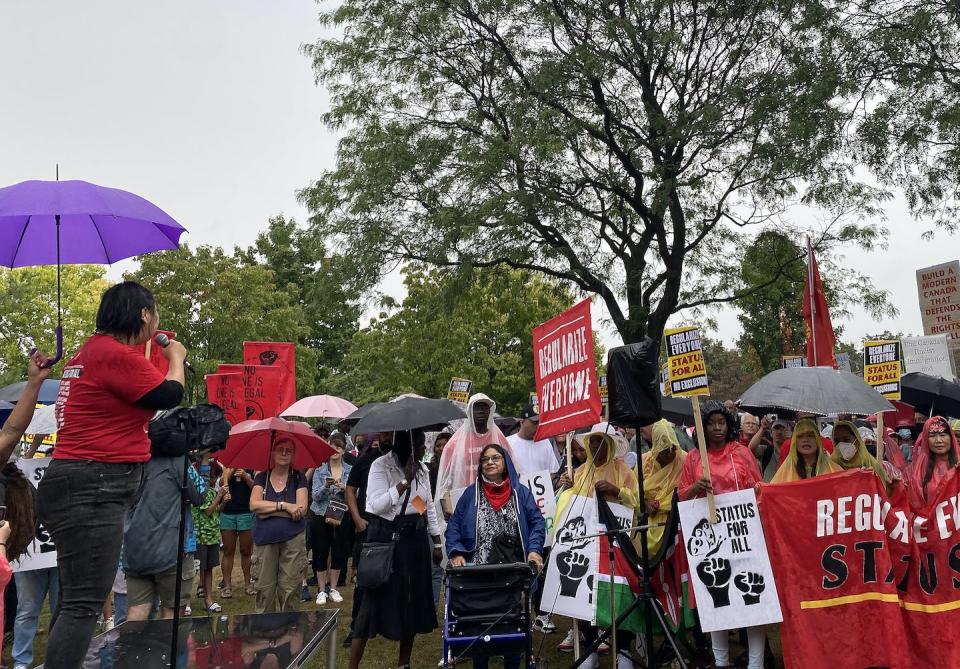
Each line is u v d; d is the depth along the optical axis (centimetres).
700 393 586
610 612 613
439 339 3275
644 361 580
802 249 2131
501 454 639
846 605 575
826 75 1694
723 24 1916
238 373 1076
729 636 750
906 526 584
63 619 372
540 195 1919
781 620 577
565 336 654
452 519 636
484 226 1942
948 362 1038
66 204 397
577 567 639
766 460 845
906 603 582
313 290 2162
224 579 1054
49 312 4394
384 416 675
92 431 384
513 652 570
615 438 761
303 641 482
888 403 603
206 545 973
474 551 621
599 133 1975
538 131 1758
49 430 743
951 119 1580
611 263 2234
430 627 657
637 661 604
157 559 621
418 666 722
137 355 391
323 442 785
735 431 646
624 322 2155
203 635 499
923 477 625
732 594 585
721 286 2234
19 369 4234
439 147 2000
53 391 857
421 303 3262
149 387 387
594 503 648
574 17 1970
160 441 623
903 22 1670
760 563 586
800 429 640
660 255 2175
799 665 571
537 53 1986
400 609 640
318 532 1012
